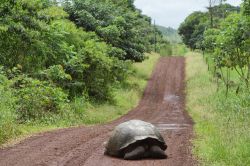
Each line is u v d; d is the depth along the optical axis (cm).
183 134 1828
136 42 5184
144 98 4762
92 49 3322
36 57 2834
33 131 1850
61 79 2867
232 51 2273
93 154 1295
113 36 4584
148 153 1227
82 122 2525
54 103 2427
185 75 6362
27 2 2733
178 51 13088
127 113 3484
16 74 2544
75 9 4562
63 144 1473
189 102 4175
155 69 7012
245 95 2461
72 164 1155
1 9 2661
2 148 1417
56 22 3116
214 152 1252
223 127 1759
